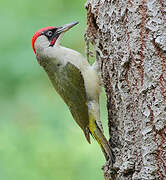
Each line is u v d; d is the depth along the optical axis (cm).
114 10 998
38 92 1620
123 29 984
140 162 971
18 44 1617
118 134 1056
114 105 1064
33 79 1616
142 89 945
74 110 1167
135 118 980
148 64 935
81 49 1648
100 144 1119
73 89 1157
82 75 1150
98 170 1527
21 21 1659
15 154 1516
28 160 1509
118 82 1008
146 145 945
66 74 1165
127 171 994
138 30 945
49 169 1508
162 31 917
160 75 923
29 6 1700
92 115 1137
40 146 1545
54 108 1625
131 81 977
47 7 1703
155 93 929
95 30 1109
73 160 1535
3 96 1598
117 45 999
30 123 1595
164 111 920
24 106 1606
